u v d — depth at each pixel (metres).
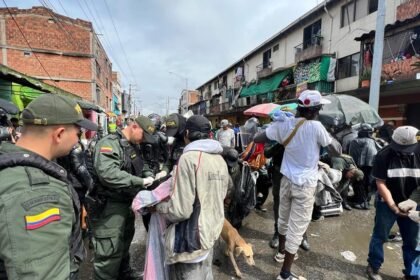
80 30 20.08
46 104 1.08
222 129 8.45
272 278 2.79
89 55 20.39
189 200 1.69
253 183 3.61
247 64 28.62
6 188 0.91
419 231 2.57
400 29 11.06
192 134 1.91
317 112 2.63
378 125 7.20
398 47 11.23
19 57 18.39
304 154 2.58
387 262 3.14
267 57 24.42
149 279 1.93
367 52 12.65
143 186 2.21
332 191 3.78
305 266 3.00
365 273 2.88
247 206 3.60
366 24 13.71
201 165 1.75
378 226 2.72
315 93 2.58
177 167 1.76
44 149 1.10
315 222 4.30
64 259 0.99
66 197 1.04
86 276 2.80
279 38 21.83
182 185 1.70
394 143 2.55
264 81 22.42
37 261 0.88
